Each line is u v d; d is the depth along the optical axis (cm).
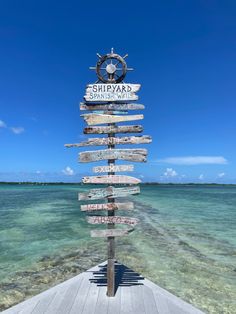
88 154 694
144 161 693
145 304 637
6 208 3209
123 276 793
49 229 1898
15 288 908
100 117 698
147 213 2808
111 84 700
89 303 641
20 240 1573
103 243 1503
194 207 3519
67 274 1038
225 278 996
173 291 881
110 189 694
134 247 1408
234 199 5338
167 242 1520
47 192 7519
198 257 1247
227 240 1586
